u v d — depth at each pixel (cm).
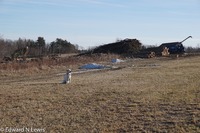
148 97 1508
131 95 1564
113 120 1133
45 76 2531
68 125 1077
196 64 3619
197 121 1102
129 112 1236
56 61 3569
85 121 1122
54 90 1712
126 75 2480
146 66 3438
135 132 1007
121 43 6156
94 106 1336
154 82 2045
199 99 1438
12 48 4950
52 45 6756
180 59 4759
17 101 1416
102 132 1009
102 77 2361
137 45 6175
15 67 2789
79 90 1717
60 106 1334
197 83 1978
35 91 1677
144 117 1165
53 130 1027
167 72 2702
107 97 1519
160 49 5809
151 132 1005
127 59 4856
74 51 7100
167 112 1227
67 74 2042
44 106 1330
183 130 1016
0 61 3328
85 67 3325
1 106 1320
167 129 1029
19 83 2044
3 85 1931
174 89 1738
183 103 1362
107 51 6016
